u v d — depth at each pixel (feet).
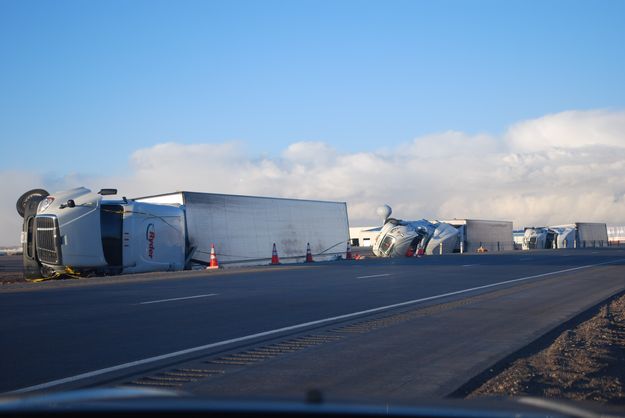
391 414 7.04
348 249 132.57
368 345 30.89
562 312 43.39
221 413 6.86
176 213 89.71
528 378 24.43
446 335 33.86
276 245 112.06
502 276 77.10
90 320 38.70
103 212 79.92
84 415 6.85
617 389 23.36
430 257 138.00
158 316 40.55
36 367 25.76
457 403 8.18
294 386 22.77
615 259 128.57
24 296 52.54
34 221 76.38
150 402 7.33
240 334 33.91
